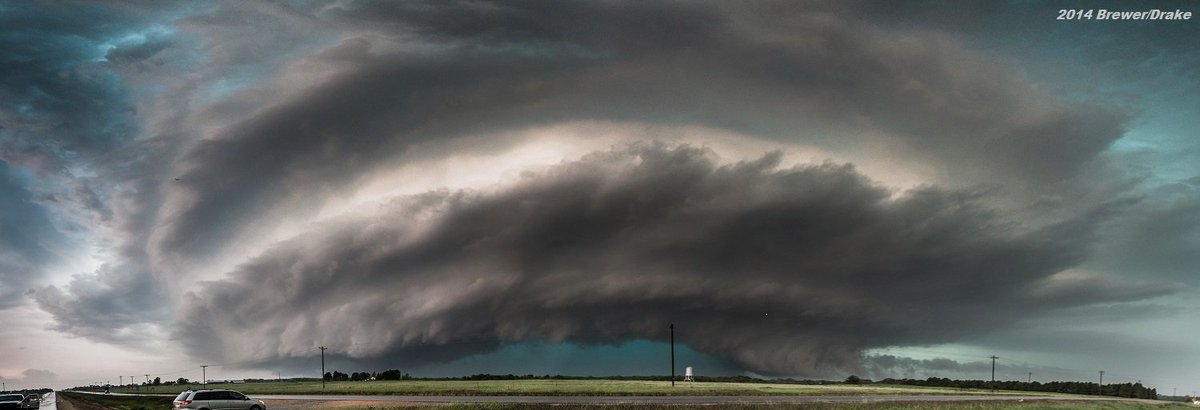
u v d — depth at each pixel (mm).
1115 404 111062
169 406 113938
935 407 82188
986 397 118562
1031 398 120562
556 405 78562
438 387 154625
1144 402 132125
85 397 171875
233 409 76000
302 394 131750
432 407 78500
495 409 74812
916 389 178125
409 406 80812
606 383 180875
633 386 148000
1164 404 126250
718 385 163000
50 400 159125
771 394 115188
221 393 76188
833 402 87812
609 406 76688
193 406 73938
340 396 117250
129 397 154625
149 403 125188
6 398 101938
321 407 85750
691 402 85375
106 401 139500
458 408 76562
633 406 76688
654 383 181375
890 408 78250
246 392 141250
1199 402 159500
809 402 86688
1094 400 124375
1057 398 126188
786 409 75312
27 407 104000
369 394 123375
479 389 131375
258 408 77938
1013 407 88438
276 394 132750
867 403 86625
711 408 74438
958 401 98688
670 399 93750
